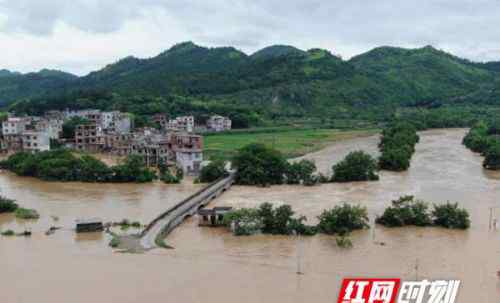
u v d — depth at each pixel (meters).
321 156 179.38
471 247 75.50
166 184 130.50
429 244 76.81
